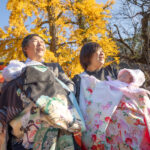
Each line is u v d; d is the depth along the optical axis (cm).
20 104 124
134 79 159
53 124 117
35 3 486
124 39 909
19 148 122
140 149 135
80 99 159
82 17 602
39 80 126
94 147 138
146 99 148
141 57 795
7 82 138
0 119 129
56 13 543
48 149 121
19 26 434
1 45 441
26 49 163
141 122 139
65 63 538
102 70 186
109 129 140
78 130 129
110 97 147
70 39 533
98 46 180
